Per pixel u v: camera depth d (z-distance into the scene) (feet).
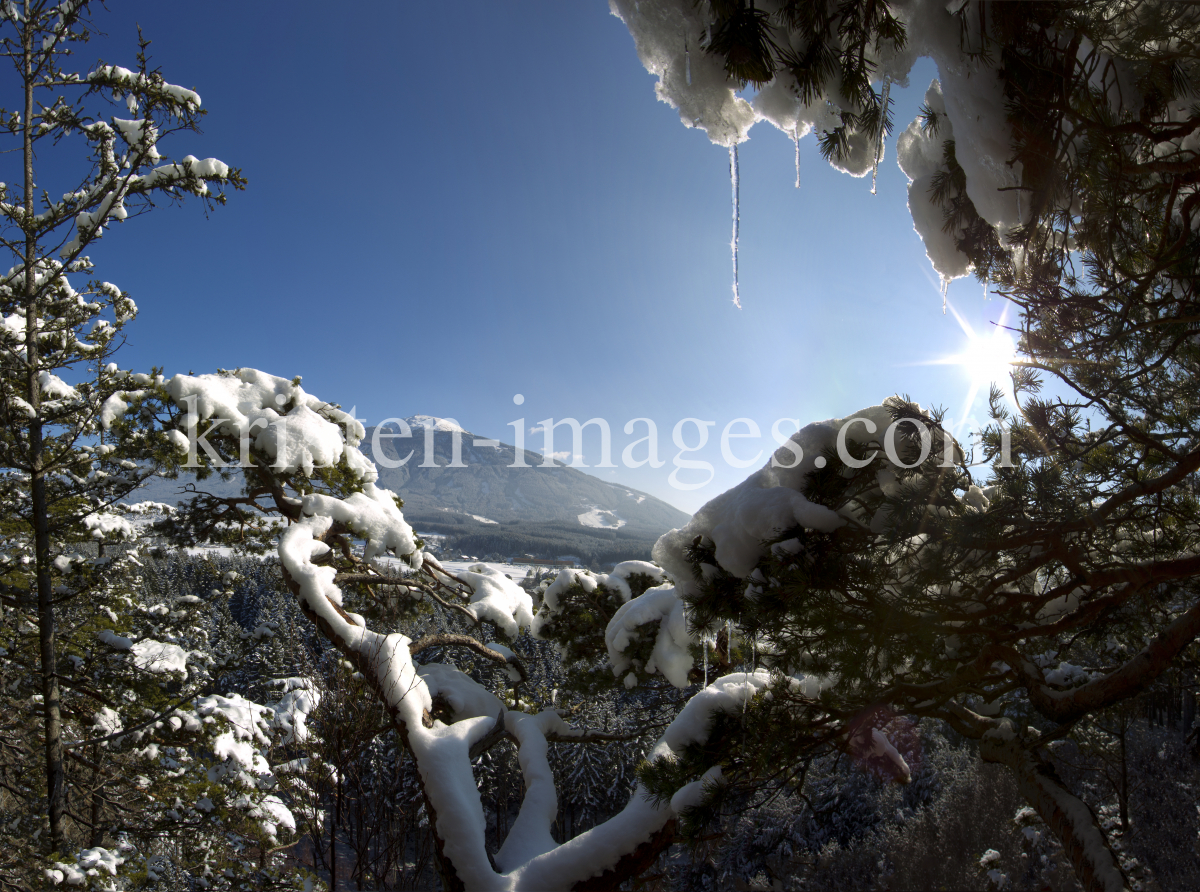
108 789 31.76
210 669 32.24
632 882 23.73
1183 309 11.02
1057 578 13.42
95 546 32.32
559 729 30.99
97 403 27.81
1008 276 11.87
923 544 12.04
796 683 15.17
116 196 26.27
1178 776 46.70
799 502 12.95
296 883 26.84
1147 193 10.46
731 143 9.43
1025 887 43.39
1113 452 13.19
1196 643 16.07
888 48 8.87
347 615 28.78
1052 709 14.35
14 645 30.07
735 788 14.56
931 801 67.82
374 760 25.75
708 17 8.52
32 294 26.48
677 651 30.12
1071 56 8.49
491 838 62.59
